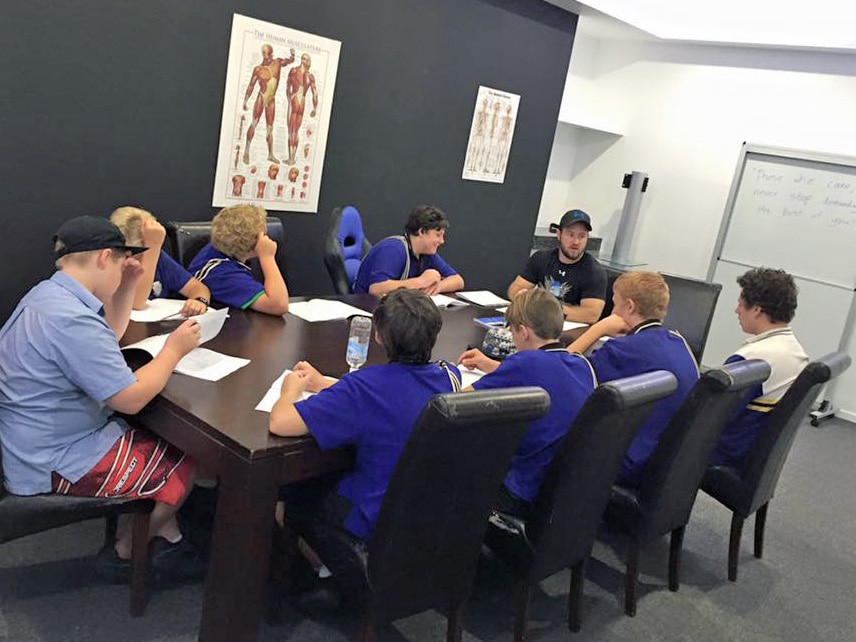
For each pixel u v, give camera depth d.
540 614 2.38
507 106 4.92
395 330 1.73
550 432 2.05
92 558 2.28
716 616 2.54
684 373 2.41
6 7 2.72
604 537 2.97
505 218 5.27
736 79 5.57
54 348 1.72
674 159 5.93
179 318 2.43
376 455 1.75
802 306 5.34
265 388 1.96
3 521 1.78
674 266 6.01
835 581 2.92
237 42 3.42
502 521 2.09
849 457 4.45
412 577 1.74
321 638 2.08
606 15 5.04
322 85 3.83
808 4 4.88
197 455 1.73
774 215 5.43
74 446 1.84
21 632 1.91
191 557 2.30
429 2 4.19
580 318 3.56
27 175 2.94
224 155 3.54
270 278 2.67
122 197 3.25
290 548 2.03
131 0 3.04
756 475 2.63
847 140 5.14
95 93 3.04
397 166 4.38
